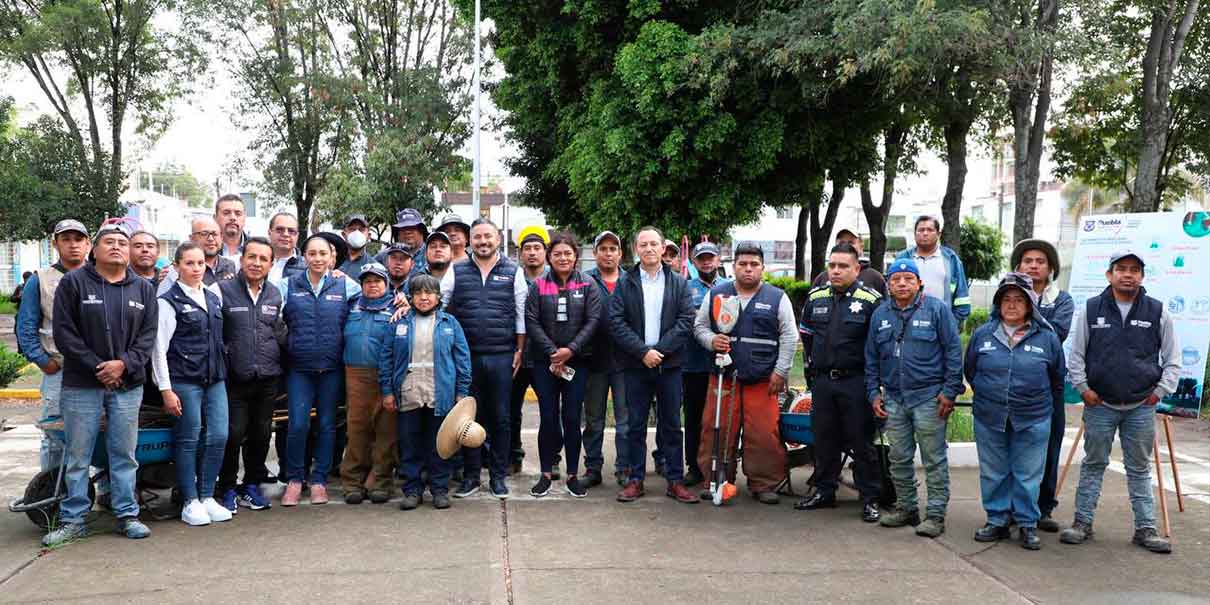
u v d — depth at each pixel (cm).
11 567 449
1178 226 607
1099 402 501
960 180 1528
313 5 2470
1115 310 499
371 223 2291
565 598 411
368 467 603
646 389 596
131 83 2602
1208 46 1655
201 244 600
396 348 567
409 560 464
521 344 625
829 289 575
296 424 577
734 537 514
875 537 517
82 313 473
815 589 428
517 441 673
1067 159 2019
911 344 524
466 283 602
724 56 1339
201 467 539
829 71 1305
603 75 1574
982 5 1190
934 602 412
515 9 1683
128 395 491
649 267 594
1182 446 795
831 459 573
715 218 1466
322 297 579
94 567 449
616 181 1470
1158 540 491
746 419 599
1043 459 500
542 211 2389
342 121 2498
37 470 672
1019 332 507
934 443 521
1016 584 438
